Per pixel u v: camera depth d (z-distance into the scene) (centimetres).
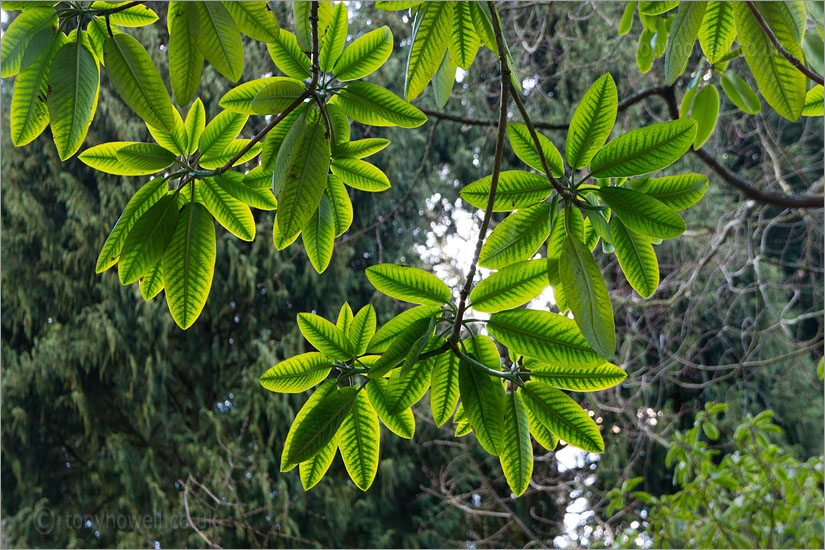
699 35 101
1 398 651
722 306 611
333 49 85
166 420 661
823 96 97
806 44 117
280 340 682
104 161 80
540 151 73
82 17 71
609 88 72
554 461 438
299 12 83
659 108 503
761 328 622
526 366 78
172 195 79
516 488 76
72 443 689
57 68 69
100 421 678
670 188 78
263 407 626
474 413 73
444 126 684
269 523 608
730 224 338
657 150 72
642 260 77
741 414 621
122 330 662
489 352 76
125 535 613
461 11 82
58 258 686
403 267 75
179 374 700
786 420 645
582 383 76
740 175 554
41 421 662
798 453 630
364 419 80
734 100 150
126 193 675
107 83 655
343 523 629
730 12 98
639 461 607
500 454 73
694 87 152
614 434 547
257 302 689
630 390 523
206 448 624
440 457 643
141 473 636
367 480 80
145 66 70
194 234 78
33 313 685
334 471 655
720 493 284
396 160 659
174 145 83
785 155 338
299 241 650
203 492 615
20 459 670
